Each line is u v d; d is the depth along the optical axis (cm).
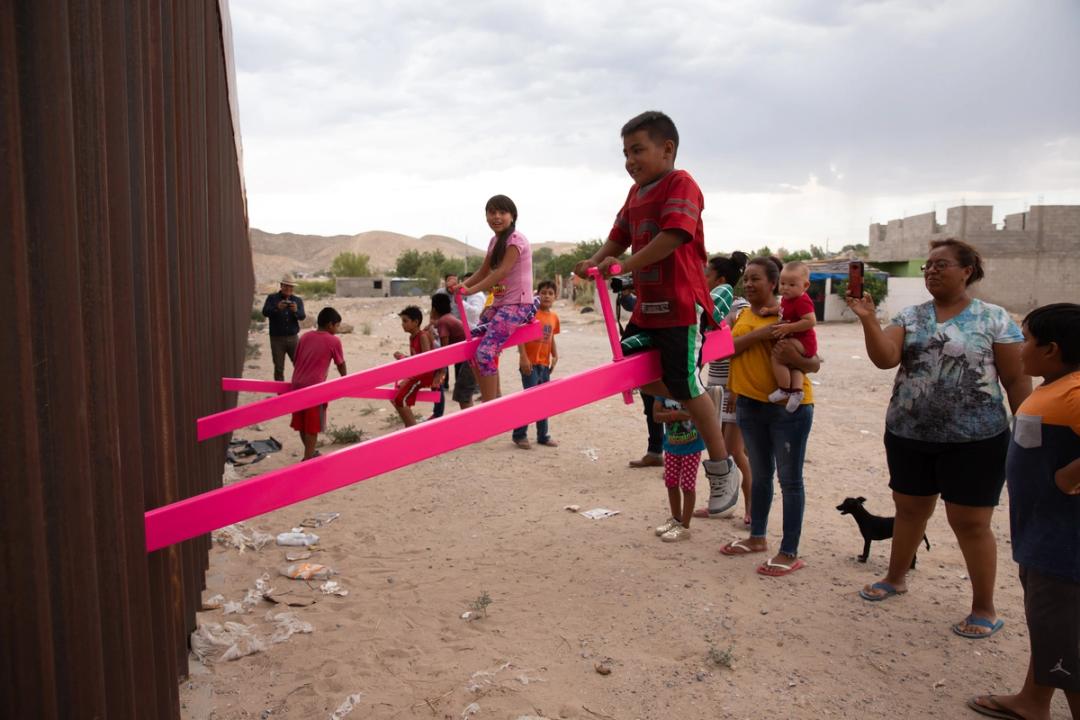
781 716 349
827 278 3431
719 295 523
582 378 342
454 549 592
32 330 175
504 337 620
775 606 466
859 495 711
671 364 354
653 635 434
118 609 214
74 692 188
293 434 1057
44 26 173
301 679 395
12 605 168
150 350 265
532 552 579
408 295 5869
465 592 507
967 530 423
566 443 973
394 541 615
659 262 352
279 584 527
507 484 778
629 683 382
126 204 231
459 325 976
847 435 976
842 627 438
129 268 232
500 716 356
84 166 198
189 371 424
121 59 226
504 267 611
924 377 423
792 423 503
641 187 365
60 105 178
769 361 512
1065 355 318
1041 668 323
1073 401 309
